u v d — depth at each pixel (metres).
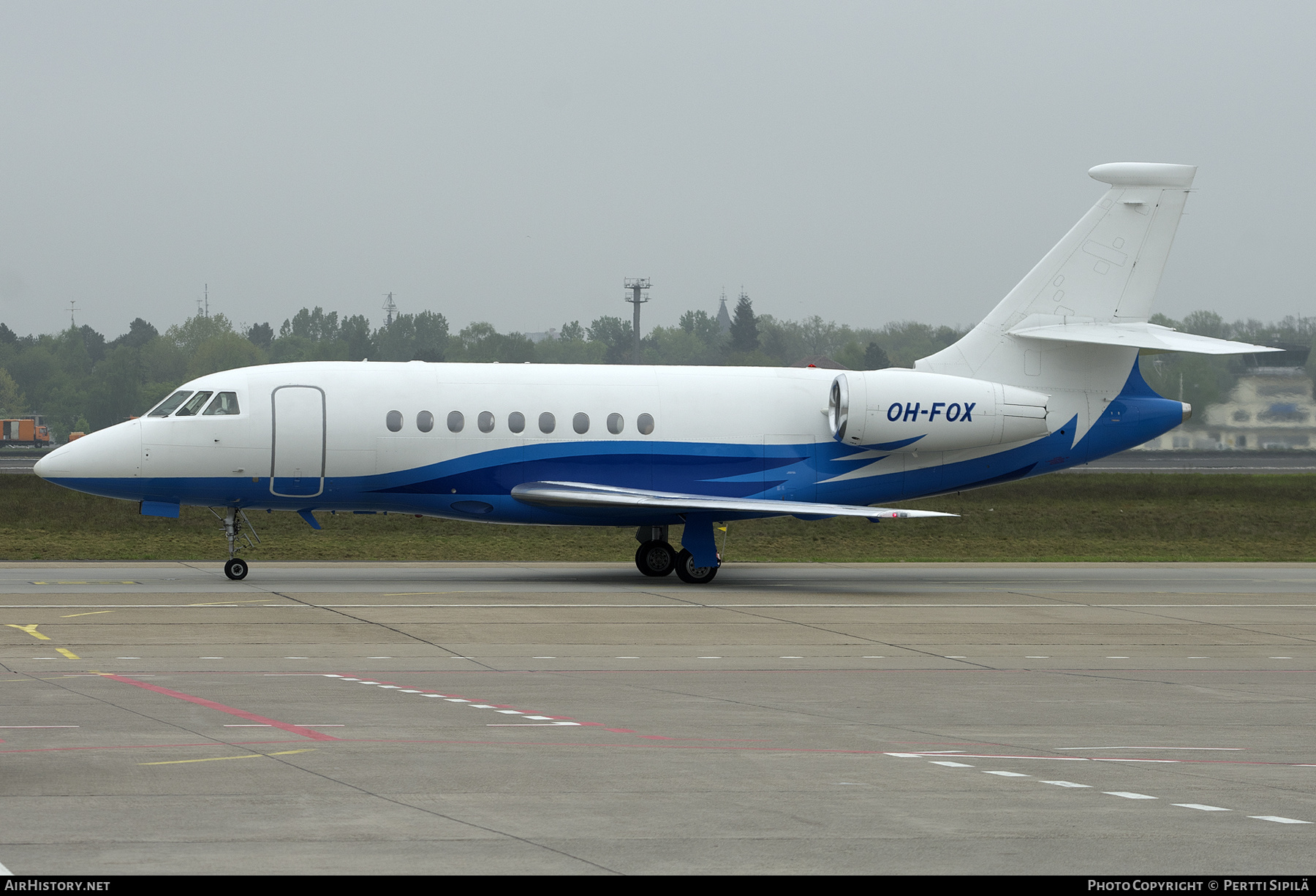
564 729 24.92
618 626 41.22
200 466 54.66
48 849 16.52
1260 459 162.12
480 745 23.31
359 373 56.69
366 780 20.52
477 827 17.89
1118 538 86.75
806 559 74.94
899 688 30.48
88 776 20.50
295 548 72.00
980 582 59.53
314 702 27.42
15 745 22.73
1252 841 17.62
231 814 18.33
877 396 58.50
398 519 83.50
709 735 24.47
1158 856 16.88
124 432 54.53
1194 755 23.36
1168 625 43.94
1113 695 29.98
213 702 27.19
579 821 18.22
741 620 43.38
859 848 17.06
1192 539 87.12
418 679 30.72
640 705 27.77
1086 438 62.00
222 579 55.22
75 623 39.53
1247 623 44.78
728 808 19.06
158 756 21.97
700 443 58.34
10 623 39.62
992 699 29.11
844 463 59.94
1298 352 170.38
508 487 56.91
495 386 57.28
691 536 56.97
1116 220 61.72
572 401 57.53
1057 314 61.78
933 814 18.84
